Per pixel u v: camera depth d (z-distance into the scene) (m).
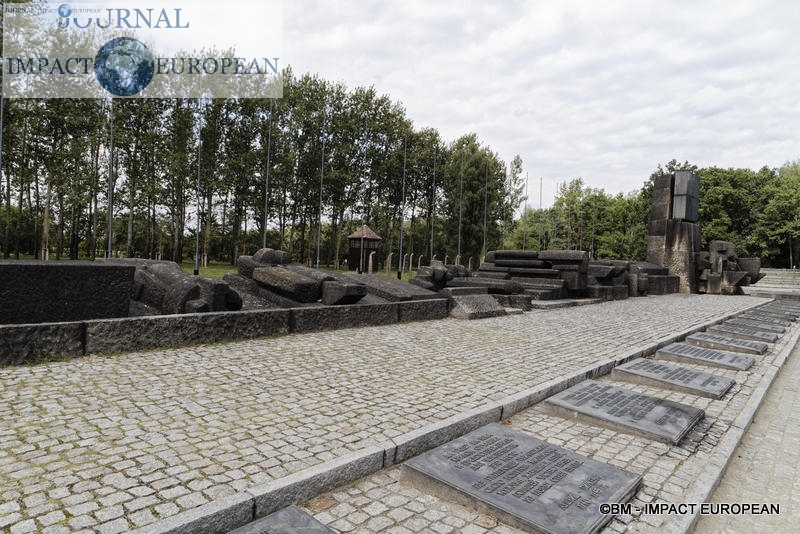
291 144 40.22
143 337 6.93
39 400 4.67
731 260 29.42
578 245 67.19
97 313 7.21
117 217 39.06
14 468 3.28
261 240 48.91
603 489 3.38
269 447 3.84
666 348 9.16
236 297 8.88
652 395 6.35
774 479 4.14
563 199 70.06
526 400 5.55
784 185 51.31
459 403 5.22
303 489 3.26
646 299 22.08
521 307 15.38
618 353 8.44
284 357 7.07
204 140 35.69
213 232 46.12
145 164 33.41
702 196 50.47
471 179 48.88
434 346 8.51
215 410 4.64
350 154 44.22
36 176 30.42
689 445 4.57
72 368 5.86
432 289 13.82
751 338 11.12
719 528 3.34
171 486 3.14
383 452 3.82
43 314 6.69
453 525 3.04
